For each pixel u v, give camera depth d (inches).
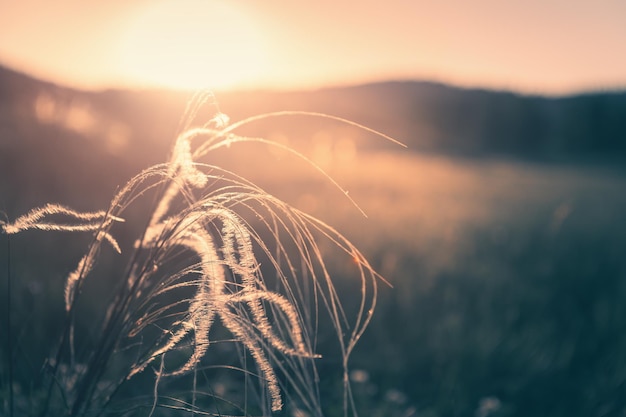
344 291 214.8
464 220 551.5
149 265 69.7
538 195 975.6
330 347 172.7
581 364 201.8
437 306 236.7
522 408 170.9
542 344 208.1
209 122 72.1
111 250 222.1
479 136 3624.5
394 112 4298.7
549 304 259.6
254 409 107.3
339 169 1125.1
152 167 69.4
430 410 157.0
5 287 155.6
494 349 197.5
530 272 322.0
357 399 151.2
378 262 289.3
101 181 372.2
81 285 72.8
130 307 70.6
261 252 181.9
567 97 4522.6
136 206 263.9
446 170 1729.8
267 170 667.4
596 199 916.6
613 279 316.8
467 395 169.6
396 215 524.1
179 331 66.9
